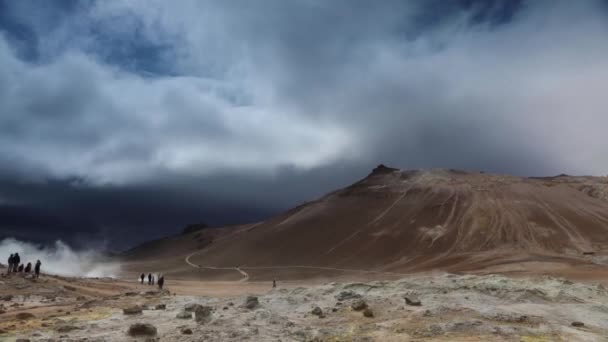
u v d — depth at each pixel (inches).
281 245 7052.2
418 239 6082.7
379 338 634.2
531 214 6048.2
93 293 1557.6
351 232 6914.4
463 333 653.9
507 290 996.6
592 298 1033.5
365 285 1133.1
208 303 1024.9
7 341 614.9
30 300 1244.5
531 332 662.5
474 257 4943.4
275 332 675.4
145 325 658.8
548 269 3449.8
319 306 918.4
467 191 7244.1
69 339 621.0
